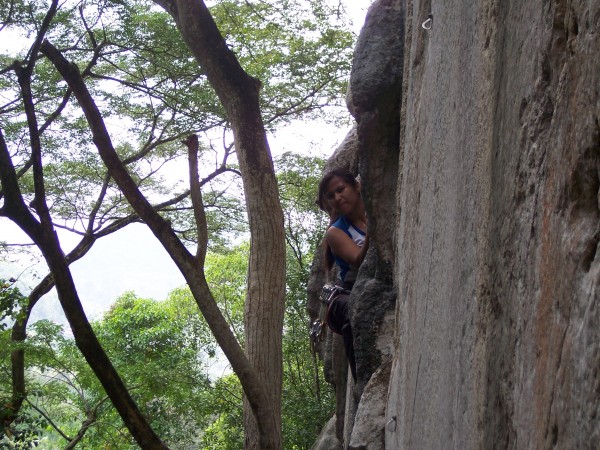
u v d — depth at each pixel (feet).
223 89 25.03
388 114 16.67
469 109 7.88
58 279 19.52
